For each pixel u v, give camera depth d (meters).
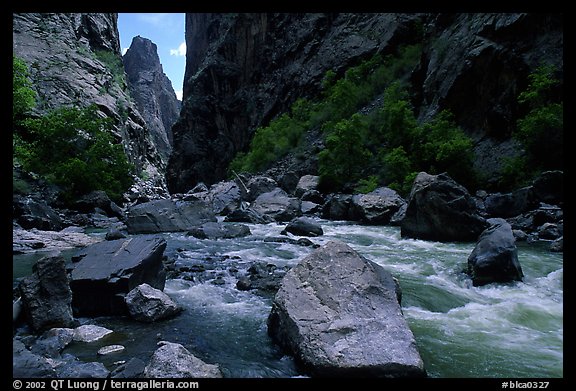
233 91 75.12
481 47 25.61
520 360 5.30
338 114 41.09
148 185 57.31
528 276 9.22
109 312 6.86
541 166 19.64
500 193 20.09
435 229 14.58
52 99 49.66
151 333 6.03
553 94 20.69
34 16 62.91
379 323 5.16
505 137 23.67
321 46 58.59
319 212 25.78
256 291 8.22
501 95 24.12
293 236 16.23
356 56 49.34
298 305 5.62
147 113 142.12
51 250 13.18
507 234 9.22
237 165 58.09
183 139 76.06
